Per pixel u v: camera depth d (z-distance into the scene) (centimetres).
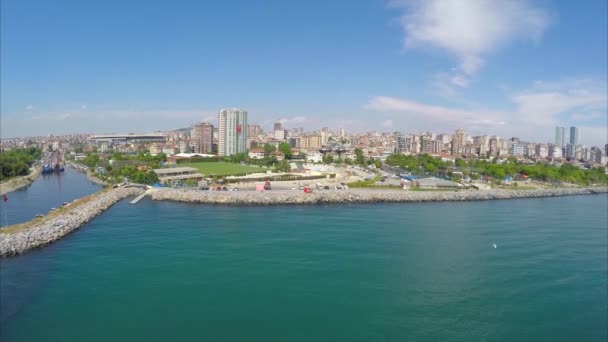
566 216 16712
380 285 8500
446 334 6669
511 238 12500
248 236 12206
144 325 6856
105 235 12331
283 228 13325
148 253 10475
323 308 7469
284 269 9350
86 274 9025
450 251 10912
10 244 10438
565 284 8762
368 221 14700
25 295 7962
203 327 6788
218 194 19225
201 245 11200
